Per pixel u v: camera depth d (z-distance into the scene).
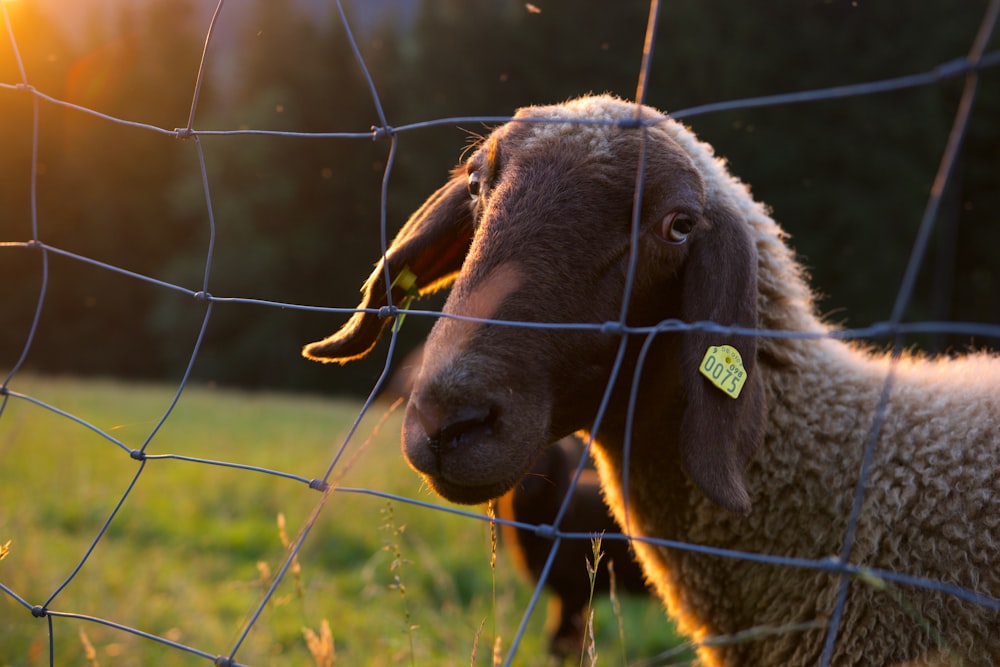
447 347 2.19
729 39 24.22
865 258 22.41
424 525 6.27
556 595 4.78
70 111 47.56
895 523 2.35
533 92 28.50
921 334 21.42
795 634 2.45
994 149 23.14
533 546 4.68
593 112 2.58
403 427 2.23
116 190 47.62
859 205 22.39
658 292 2.41
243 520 6.97
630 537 1.57
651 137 2.42
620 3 26.62
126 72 49.28
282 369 37.50
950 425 2.43
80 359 45.88
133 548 5.96
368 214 39.69
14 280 46.91
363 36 42.09
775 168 23.19
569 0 27.25
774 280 2.64
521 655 4.47
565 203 2.33
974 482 2.31
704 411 2.20
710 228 2.36
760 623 2.54
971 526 2.27
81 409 13.80
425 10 32.09
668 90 24.64
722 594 2.61
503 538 5.15
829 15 23.66
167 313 39.66
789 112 23.59
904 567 2.30
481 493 2.17
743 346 2.24
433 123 1.91
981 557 2.24
